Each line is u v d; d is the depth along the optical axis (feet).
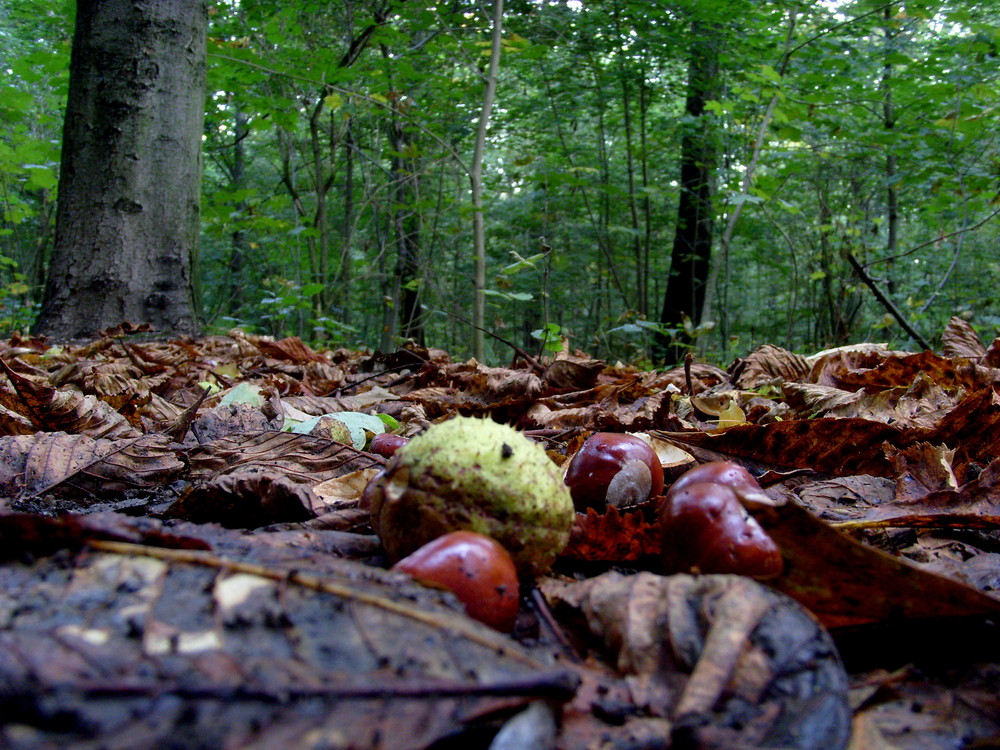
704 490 0.72
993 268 9.67
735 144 6.39
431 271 7.39
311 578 0.56
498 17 4.40
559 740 0.49
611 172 9.07
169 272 3.92
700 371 2.89
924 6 4.63
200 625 0.49
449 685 0.46
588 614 0.63
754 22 5.73
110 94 3.80
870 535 0.91
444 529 0.73
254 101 5.14
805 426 1.21
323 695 0.44
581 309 9.61
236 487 1.02
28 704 0.40
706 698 0.51
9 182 5.92
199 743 0.40
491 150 8.88
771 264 9.28
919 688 0.58
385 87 5.64
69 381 2.18
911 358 1.98
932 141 4.90
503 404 2.04
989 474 0.97
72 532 0.59
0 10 6.97
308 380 2.83
